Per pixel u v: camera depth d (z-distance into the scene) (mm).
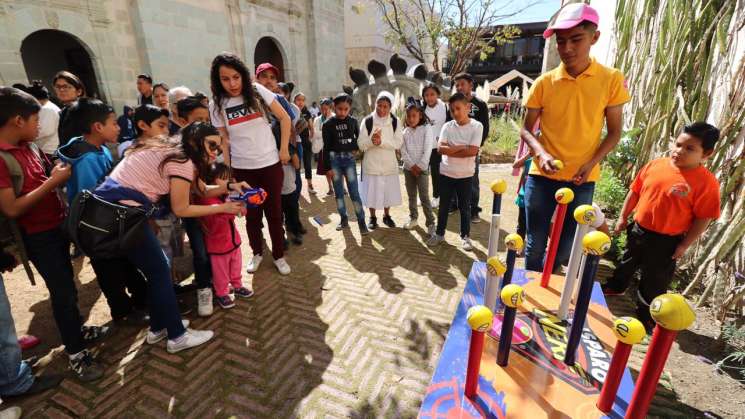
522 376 1372
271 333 2555
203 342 2441
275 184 3117
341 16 14922
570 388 1317
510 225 4547
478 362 1214
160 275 2209
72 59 10820
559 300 1870
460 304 1856
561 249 2453
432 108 4629
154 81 8758
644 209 2451
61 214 2125
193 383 2127
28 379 2059
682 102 3312
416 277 3309
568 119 2158
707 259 2750
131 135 4172
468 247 3836
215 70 2738
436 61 12484
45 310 2879
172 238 2947
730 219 2668
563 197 1810
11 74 6891
